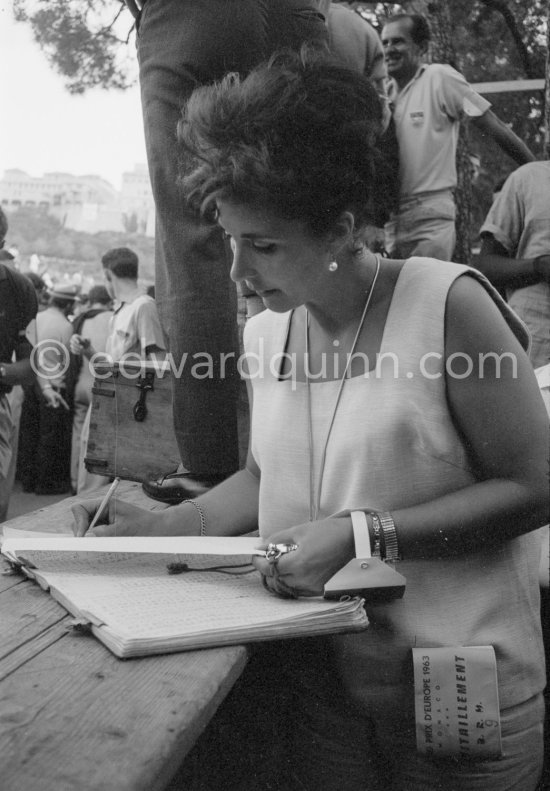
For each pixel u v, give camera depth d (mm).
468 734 1151
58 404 5797
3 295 3592
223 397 1771
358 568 1056
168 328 1800
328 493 1200
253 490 1420
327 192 1045
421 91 2934
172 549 1123
